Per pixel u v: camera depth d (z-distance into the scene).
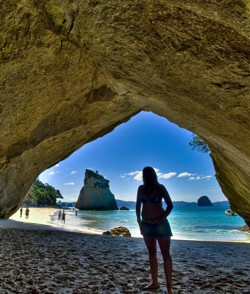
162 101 10.05
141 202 4.90
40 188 127.06
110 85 12.74
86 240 11.45
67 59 10.20
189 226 46.88
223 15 4.50
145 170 4.94
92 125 16.05
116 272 6.05
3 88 10.40
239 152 9.05
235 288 4.93
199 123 9.99
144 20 5.81
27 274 5.66
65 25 8.49
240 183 13.82
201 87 6.62
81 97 13.06
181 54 5.95
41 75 10.57
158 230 4.67
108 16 6.37
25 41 8.93
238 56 5.09
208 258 7.95
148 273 6.02
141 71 8.01
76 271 6.07
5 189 17.75
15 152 14.52
